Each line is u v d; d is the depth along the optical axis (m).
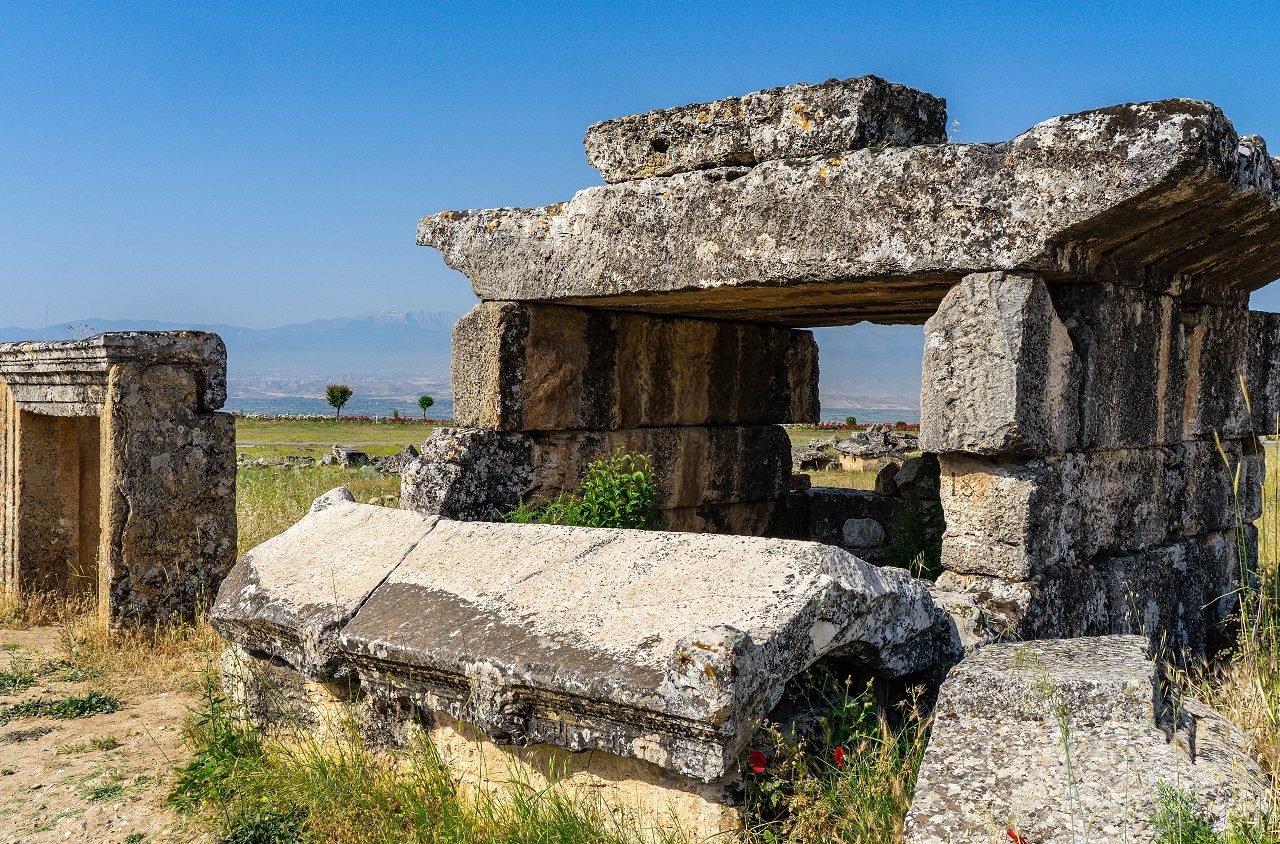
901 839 3.31
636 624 3.67
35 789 4.92
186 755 5.27
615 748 3.49
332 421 54.66
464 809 4.10
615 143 6.84
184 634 7.47
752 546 3.96
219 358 7.88
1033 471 5.31
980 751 3.36
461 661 3.81
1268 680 4.76
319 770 4.39
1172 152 4.70
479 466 7.14
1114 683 3.38
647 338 8.15
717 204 6.16
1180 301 6.69
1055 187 5.01
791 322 8.97
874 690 4.23
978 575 5.43
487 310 7.27
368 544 5.00
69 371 7.88
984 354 5.22
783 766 3.52
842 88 5.91
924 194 5.41
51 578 9.02
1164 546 6.61
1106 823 3.01
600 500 7.23
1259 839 2.83
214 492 7.84
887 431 25.88
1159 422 6.44
